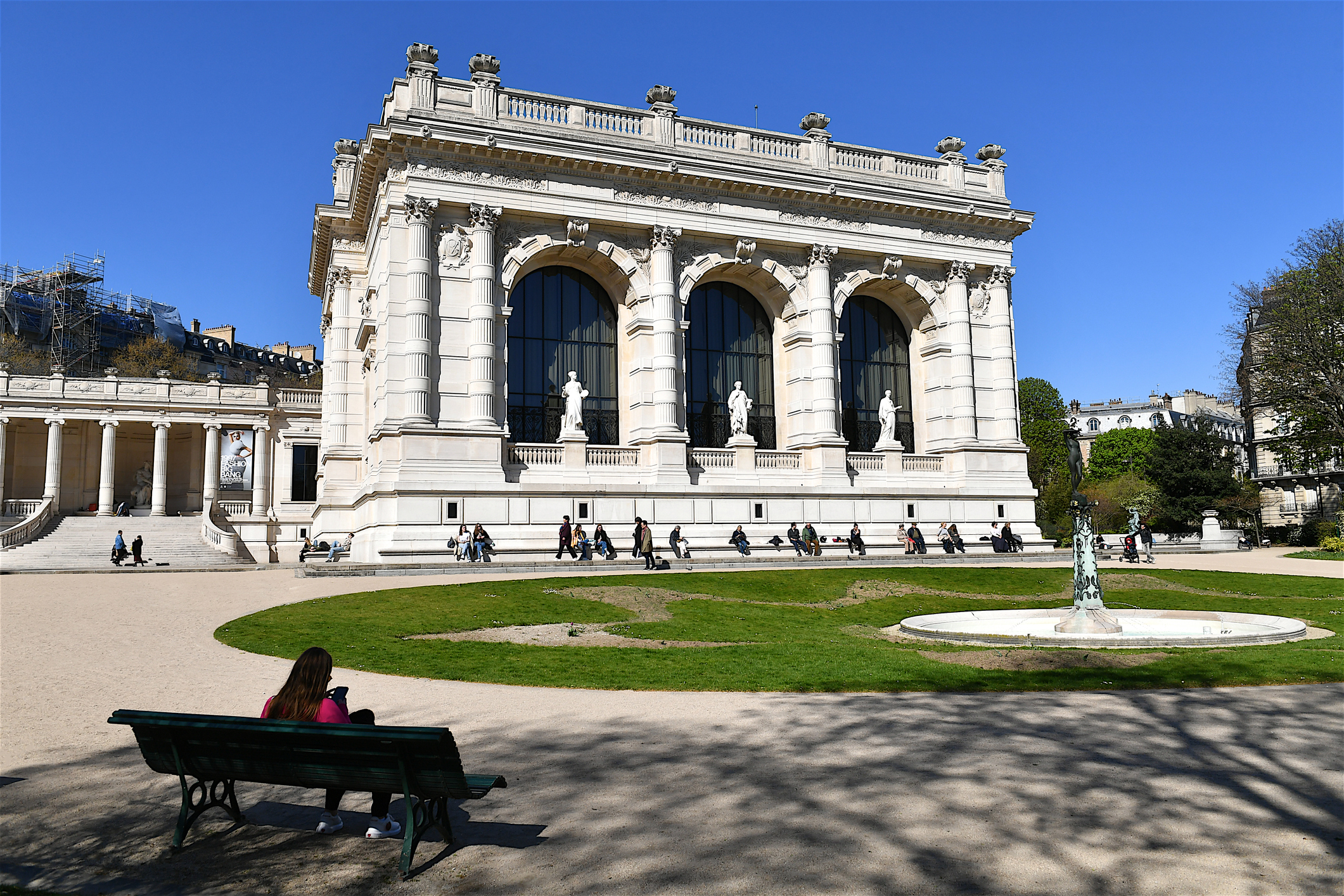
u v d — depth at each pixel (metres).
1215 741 11.75
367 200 51.28
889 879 7.21
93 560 52.22
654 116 50.19
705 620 27.09
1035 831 8.30
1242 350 70.31
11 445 69.44
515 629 24.64
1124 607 32.41
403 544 41.53
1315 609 31.03
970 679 17.05
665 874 7.36
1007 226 57.25
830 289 52.88
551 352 49.84
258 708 14.07
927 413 56.78
